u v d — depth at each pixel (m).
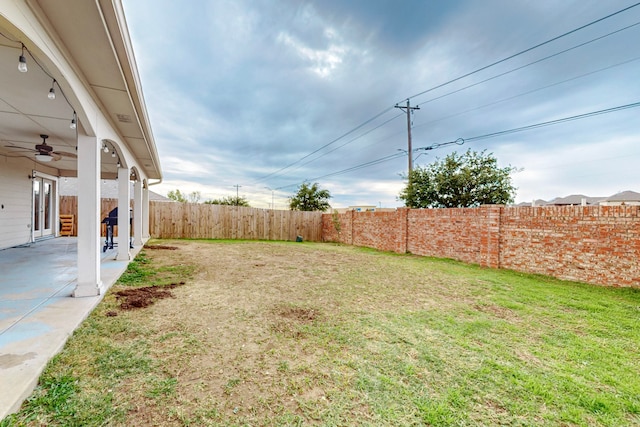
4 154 7.40
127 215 6.52
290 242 14.60
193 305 3.94
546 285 5.51
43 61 2.54
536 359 2.65
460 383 2.25
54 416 1.74
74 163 9.32
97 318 3.28
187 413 1.84
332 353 2.70
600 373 2.42
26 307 3.34
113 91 3.74
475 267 7.46
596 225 5.56
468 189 10.57
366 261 8.30
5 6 1.89
